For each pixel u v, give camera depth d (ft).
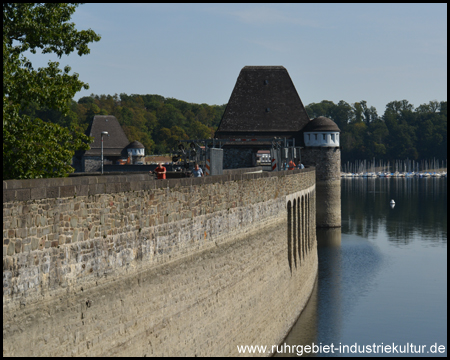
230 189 97.30
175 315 73.56
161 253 70.28
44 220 49.03
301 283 154.30
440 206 411.34
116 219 60.18
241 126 312.50
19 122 77.56
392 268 202.59
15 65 76.33
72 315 52.49
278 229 130.62
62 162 80.84
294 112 316.60
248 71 324.19
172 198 73.72
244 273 103.55
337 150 306.55
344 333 131.64
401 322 140.56
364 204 434.30
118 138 405.80
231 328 94.38
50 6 83.56
